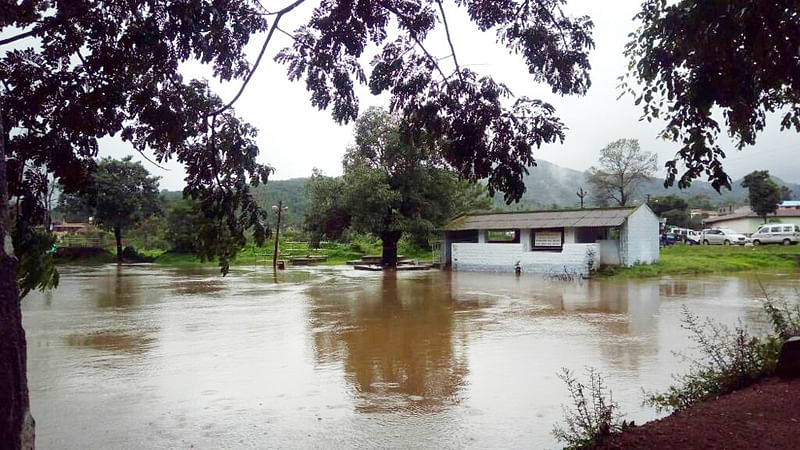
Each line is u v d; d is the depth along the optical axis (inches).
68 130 182.1
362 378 290.0
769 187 1754.4
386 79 209.3
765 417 173.6
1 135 91.4
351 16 202.8
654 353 335.0
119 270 1273.4
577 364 309.9
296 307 585.9
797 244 1414.9
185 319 504.7
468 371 300.7
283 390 269.4
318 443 201.2
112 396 262.4
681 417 182.5
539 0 202.2
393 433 209.8
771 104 207.6
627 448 157.2
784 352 219.6
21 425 87.4
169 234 1652.3
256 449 196.5
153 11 173.2
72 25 172.9
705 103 160.7
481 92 195.3
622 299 618.5
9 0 152.6
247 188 205.8
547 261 1010.1
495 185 195.2
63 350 369.4
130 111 187.6
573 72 208.1
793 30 139.6
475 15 210.1
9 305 87.6
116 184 1536.7
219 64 197.5
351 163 1143.0
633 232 989.2
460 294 693.9
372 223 1071.6
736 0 137.6
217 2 181.5
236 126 203.3
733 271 1022.4
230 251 200.5
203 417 231.1
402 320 485.7
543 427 213.3
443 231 1207.6
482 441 200.7
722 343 255.6
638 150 1723.7
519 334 407.8
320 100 222.2
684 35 158.1
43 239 153.4
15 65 171.6
